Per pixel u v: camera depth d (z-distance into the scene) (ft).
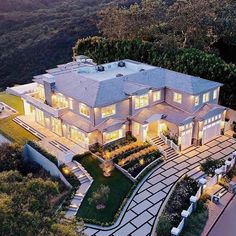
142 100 158.20
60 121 158.10
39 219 52.29
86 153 144.97
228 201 125.29
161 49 220.64
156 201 121.19
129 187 128.67
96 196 117.29
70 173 132.77
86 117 150.30
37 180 57.82
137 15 253.85
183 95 158.92
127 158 142.41
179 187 126.62
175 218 111.55
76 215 114.42
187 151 154.61
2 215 48.03
